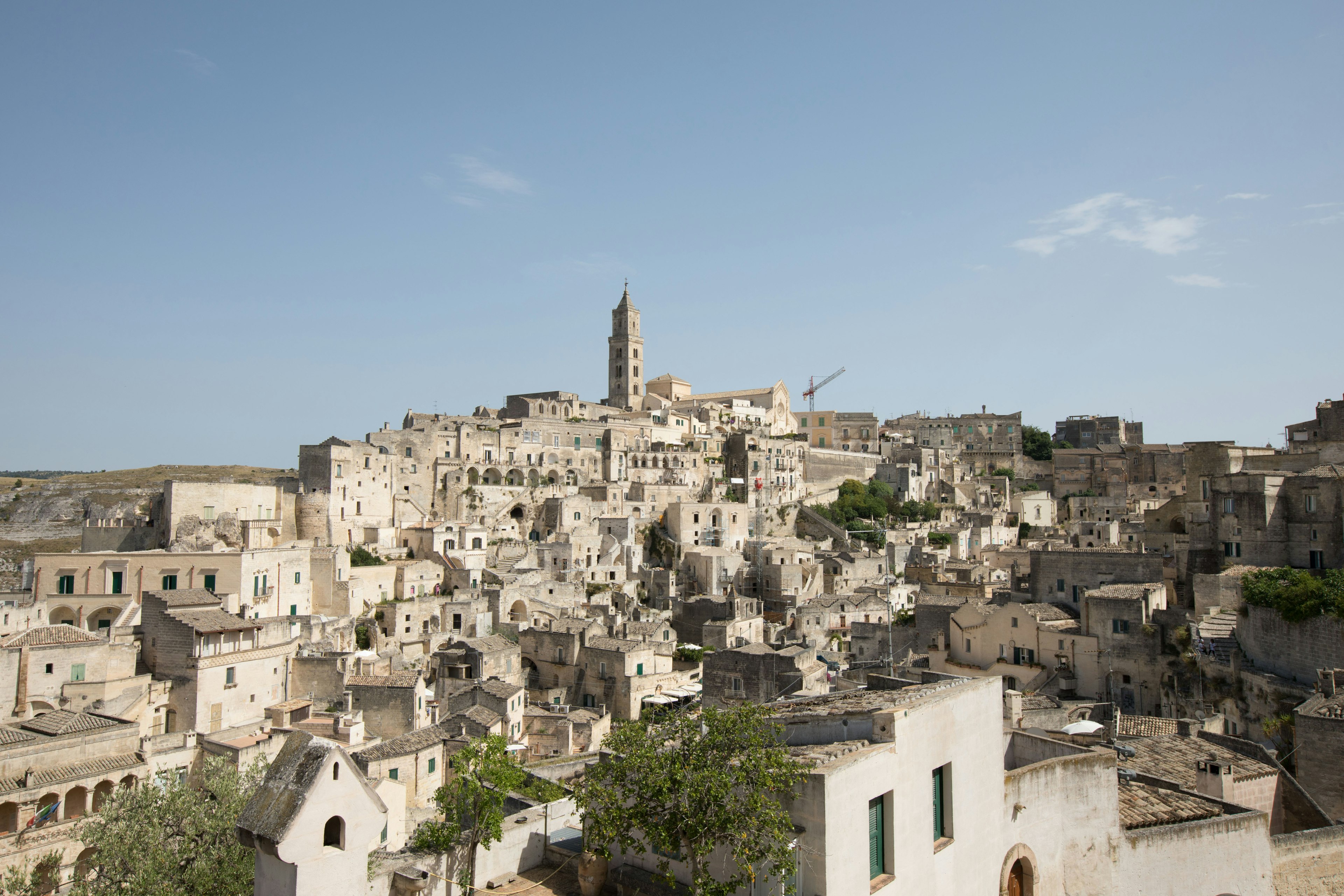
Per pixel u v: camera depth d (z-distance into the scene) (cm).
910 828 3052
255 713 9469
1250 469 10156
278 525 16025
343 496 17800
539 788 4488
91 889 4838
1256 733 7094
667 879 3222
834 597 15812
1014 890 3588
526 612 15688
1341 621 6850
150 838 4706
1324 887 4272
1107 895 3791
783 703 4122
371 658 11694
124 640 9069
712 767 3084
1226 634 7994
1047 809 3716
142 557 11700
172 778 6544
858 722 3150
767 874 2784
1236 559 9175
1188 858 3978
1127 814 4084
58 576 11475
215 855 4628
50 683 8369
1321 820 4775
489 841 3544
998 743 3603
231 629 9306
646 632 14075
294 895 2820
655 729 3534
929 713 3219
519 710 10406
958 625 9406
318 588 14525
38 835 6038
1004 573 14438
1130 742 5338
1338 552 8462
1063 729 5647
